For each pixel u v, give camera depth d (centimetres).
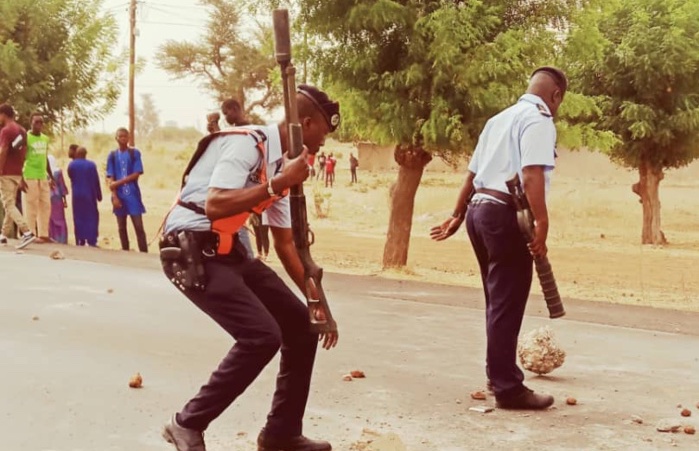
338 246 2297
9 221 1424
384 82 1383
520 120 564
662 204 3650
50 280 1062
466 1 1352
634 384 646
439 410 570
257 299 435
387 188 4469
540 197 552
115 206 1464
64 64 1953
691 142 2388
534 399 576
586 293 1368
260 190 409
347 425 536
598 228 2866
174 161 5934
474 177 606
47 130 2005
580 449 499
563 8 1391
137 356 696
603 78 2412
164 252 434
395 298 1005
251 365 428
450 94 1365
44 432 511
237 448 490
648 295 1380
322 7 1377
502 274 574
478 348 754
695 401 603
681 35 2350
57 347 721
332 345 452
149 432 515
